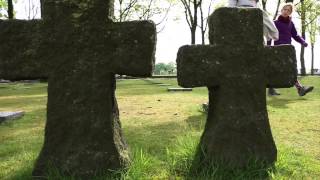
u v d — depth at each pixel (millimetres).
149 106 8547
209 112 4371
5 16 29000
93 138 3855
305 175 4016
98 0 3889
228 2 7230
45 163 3855
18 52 3977
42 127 6383
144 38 3896
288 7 9250
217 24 4145
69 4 3893
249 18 4148
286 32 9320
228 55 4129
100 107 3885
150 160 4191
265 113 4160
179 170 4070
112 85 3977
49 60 3932
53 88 3912
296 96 10758
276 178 3824
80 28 3891
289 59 4234
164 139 5266
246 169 4012
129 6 34000
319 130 6047
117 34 3902
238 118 4090
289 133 5855
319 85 14992
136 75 3932
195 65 4125
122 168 3848
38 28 3955
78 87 3885
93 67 3891
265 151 4102
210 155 4070
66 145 3865
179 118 6906
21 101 10172
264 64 4195
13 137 5664
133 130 5898
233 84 4117
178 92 12297
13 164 4367
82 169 3805
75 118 3873
